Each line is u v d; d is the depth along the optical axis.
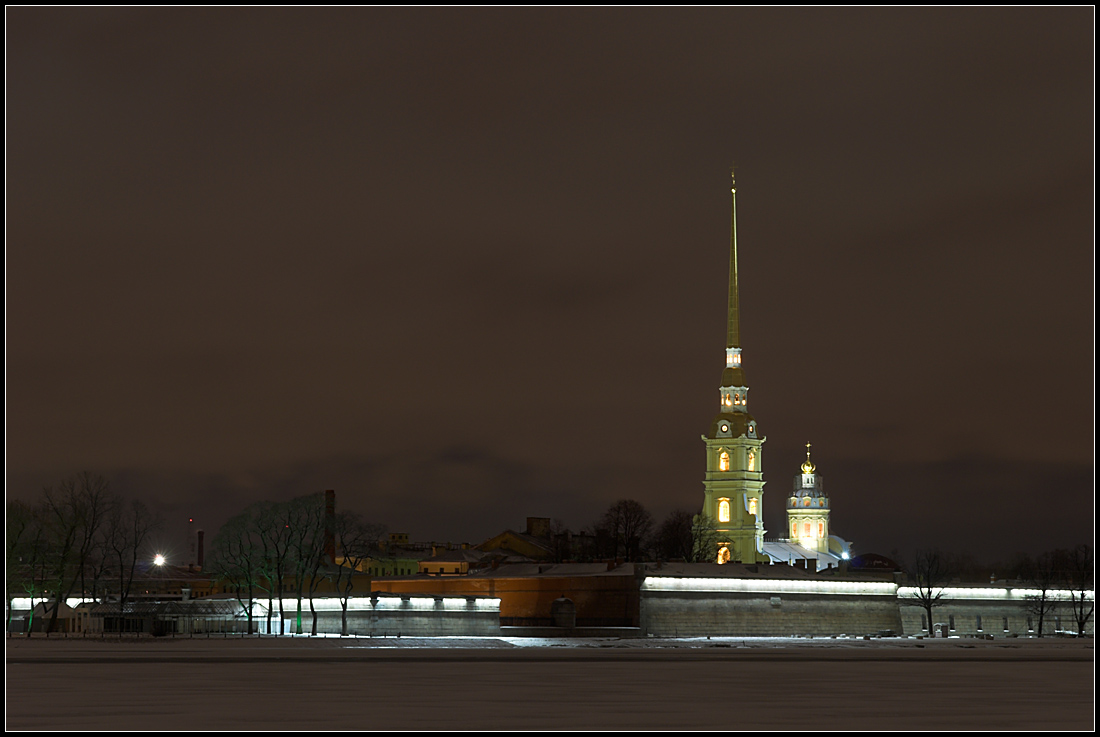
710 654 180.50
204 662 146.50
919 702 99.31
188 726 80.00
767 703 97.25
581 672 133.12
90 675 123.38
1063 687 115.94
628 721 83.75
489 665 145.38
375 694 102.94
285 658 156.50
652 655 175.00
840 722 83.81
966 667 150.12
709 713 89.25
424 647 198.75
